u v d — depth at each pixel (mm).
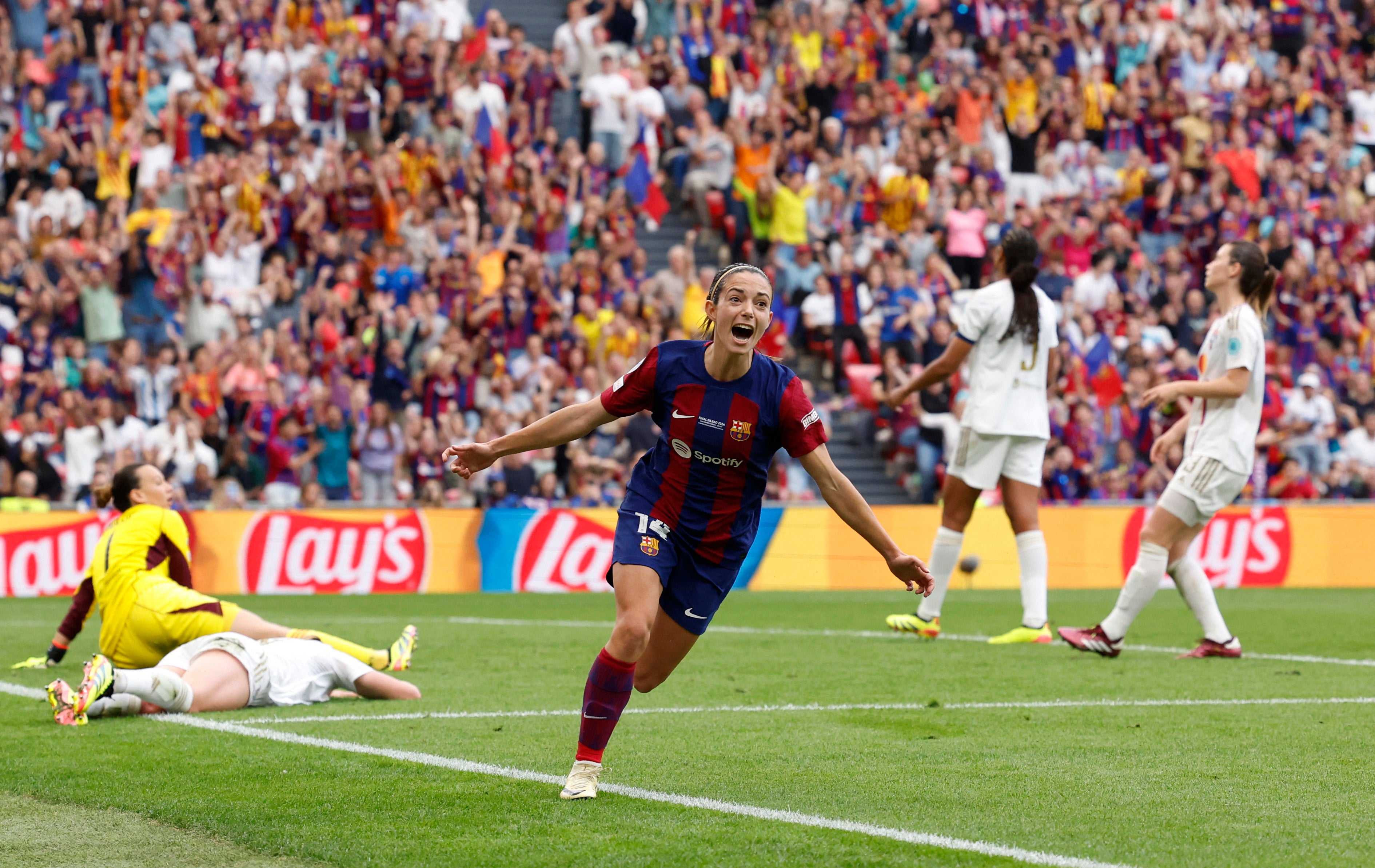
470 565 58281
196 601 25766
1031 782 17562
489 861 13555
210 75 71750
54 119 69750
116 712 22922
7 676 28688
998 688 27000
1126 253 76312
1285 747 20219
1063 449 66562
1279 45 89812
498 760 19000
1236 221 78812
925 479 66938
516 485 61656
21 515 54000
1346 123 88125
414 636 29391
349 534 57062
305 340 64750
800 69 80562
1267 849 14094
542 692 26312
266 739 20656
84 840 14562
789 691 26516
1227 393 30422
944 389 68000
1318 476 70500
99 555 26109
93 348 63000
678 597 16703
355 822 15211
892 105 79938
